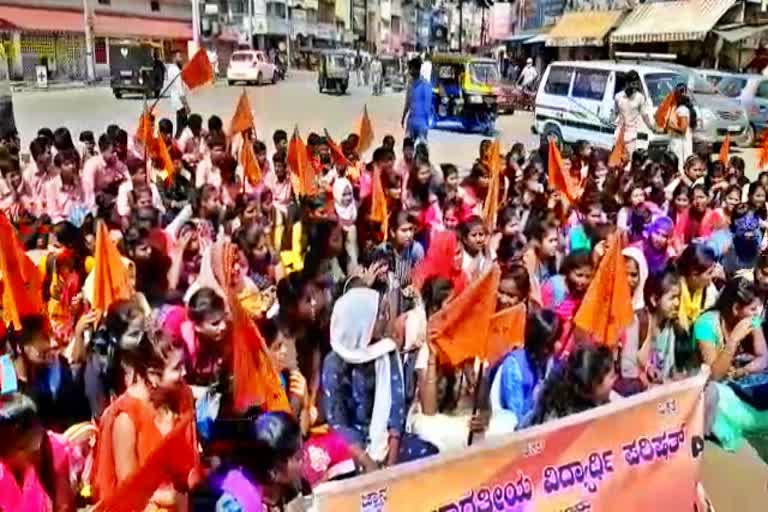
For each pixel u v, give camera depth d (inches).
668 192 393.1
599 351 175.8
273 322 205.6
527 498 133.9
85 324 212.7
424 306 230.8
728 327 225.1
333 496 119.6
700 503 158.9
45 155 400.8
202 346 185.9
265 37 3085.6
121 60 1347.2
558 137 823.7
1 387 188.9
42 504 140.7
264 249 267.3
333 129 928.9
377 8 4232.3
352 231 305.9
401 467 123.2
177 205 357.4
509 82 1284.4
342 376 180.9
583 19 1402.6
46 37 1889.8
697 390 149.1
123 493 136.6
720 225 343.6
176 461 138.9
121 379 179.5
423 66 972.6
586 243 293.4
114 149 419.2
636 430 143.4
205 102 1282.0
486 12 2812.5
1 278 205.6
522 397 189.6
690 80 807.7
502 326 192.2
